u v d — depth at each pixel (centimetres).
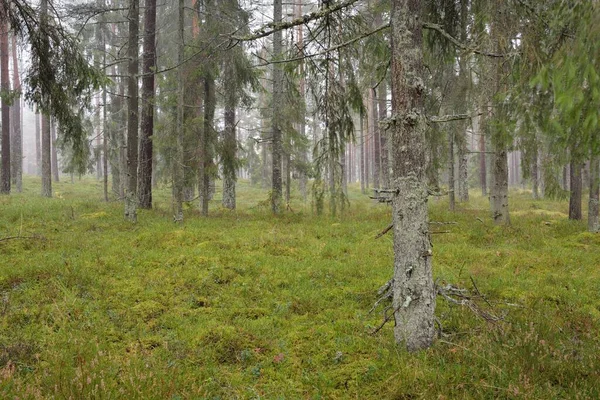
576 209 1563
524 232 1200
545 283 750
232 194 1942
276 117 1600
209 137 1569
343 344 521
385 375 444
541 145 925
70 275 711
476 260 909
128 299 656
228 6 1443
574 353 464
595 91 278
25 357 464
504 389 387
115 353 490
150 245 973
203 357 492
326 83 659
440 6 630
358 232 1218
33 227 1133
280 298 686
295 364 483
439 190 498
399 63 485
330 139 690
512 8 470
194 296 675
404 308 490
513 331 516
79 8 1355
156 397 380
